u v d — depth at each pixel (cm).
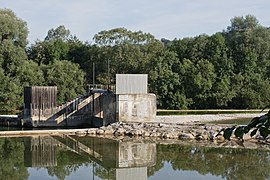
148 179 2522
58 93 7144
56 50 9375
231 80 8206
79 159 3209
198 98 7950
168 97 7875
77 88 7412
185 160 3123
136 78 4894
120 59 8675
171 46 9369
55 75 7250
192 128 4425
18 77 6781
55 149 3666
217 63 8631
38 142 4069
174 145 3875
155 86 7938
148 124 4662
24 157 3278
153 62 8306
